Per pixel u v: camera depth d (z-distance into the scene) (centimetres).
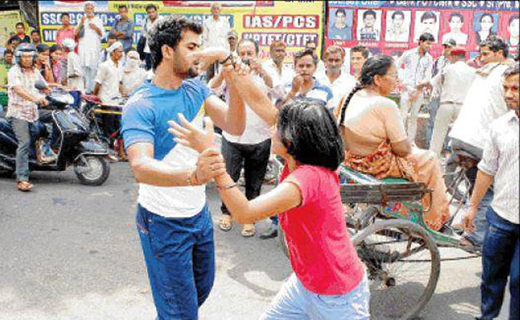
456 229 437
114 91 804
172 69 251
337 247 227
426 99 965
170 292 273
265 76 510
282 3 985
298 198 213
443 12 986
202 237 281
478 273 443
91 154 644
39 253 454
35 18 1056
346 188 329
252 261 458
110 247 473
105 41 1035
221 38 962
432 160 368
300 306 246
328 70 525
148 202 265
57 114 638
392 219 349
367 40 1001
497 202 294
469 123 480
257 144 489
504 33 988
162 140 252
